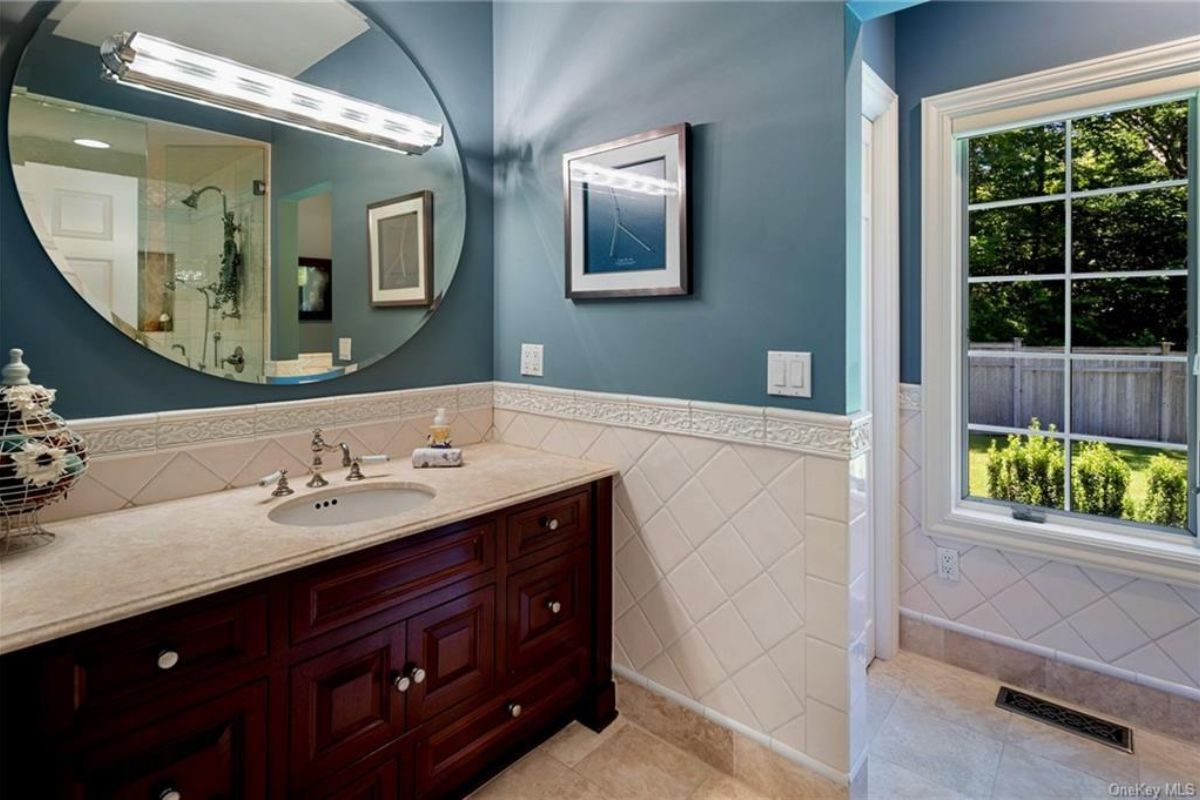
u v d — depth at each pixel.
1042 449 2.18
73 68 1.41
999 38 2.09
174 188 1.57
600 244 1.96
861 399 1.60
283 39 1.75
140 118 1.51
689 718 1.82
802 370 1.56
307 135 1.81
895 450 2.35
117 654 1.00
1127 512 2.03
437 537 1.47
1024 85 2.04
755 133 1.62
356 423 1.94
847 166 1.48
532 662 1.74
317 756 1.27
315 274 1.84
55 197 1.40
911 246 2.32
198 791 1.10
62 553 1.19
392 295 2.04
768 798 1.65
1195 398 1.88
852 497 1.51
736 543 1.70
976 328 2.30
